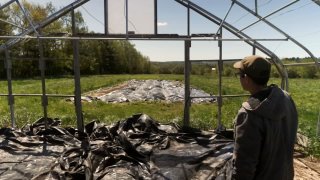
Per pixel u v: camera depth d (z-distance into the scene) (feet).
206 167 17.53
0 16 99.14
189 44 26.09
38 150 20.71
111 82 99.55
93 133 24.03
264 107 6.95
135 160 18.25
